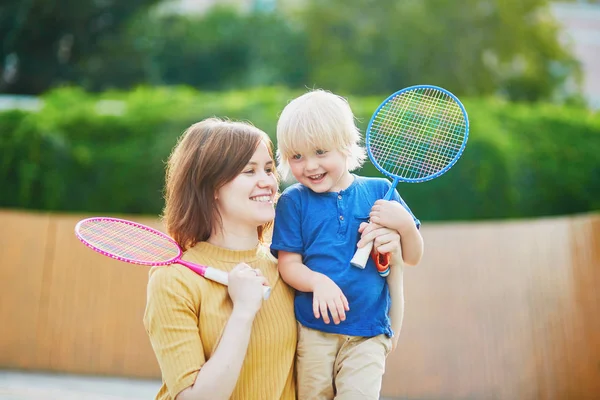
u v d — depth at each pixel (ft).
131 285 22.17
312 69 42.14
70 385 20.06
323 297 7.97
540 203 25.32
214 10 46.68
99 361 22.04
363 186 8.89
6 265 22.97
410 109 10.08
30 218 23.12
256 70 44.55
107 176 25.17
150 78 43.45
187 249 8.34
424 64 39.75
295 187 8.89
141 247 8.38
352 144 8.81
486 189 23.50
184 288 7.68
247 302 7.50
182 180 8.19
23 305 22.76
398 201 8.88
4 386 18.95
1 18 41.39
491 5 39.81
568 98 45.32
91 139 25.44
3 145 25.16
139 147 25.21
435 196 23.31
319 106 8.55
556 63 44.91
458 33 39.75
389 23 40.32
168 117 25.31
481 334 19.11
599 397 16.76
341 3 41.83
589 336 17.02
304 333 8.35
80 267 22.61
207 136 8.13
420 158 9.95
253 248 8.35
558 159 25.71
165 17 45.42
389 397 19.76
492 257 19.26
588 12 59.57
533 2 41.19
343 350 8.31
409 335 19.85
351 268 8.32
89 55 42.73
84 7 40.88
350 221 8.54
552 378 17.84
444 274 19.76
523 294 18.60
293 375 8.44
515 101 42.75
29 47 42.19
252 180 8.05
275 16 44.91
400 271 8.62
